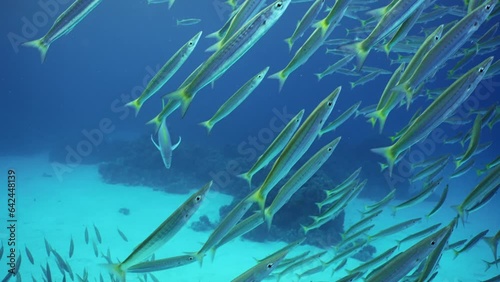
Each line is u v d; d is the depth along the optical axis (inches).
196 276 332.8
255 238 431.8
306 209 443.5
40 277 312.0
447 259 395.2
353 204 622.8
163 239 107.5
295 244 164.4
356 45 120.3
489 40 231.6
